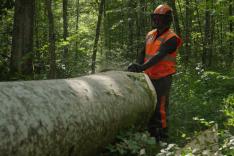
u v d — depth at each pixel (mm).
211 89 9445
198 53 18844
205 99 8938
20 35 9023
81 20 23859
